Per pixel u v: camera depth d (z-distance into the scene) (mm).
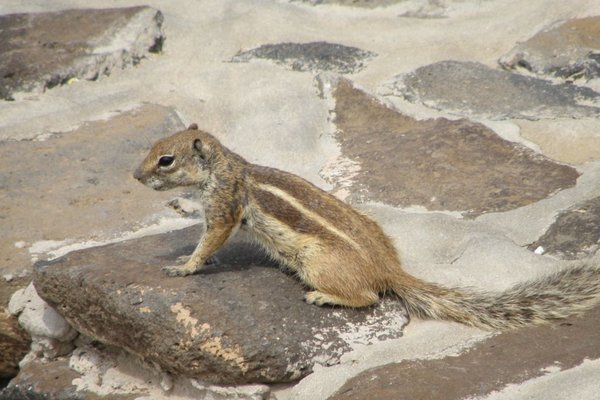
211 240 9359
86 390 9430
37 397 9570
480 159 12117
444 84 14281
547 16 15742
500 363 7953
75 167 12516
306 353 8344
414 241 10422
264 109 13930
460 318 8883
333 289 8898
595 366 7621
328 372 8219
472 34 15836
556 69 14328
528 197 11047
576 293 8805
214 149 9516
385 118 13648
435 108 13719
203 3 17422
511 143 12375
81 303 9297
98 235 10930
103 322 9156
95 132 13453
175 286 8984
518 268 9516
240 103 14188
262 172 9609
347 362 8398
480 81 14234
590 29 15055
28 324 10031
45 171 12422
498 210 10875
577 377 7422
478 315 8812
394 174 12047
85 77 14961
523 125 12867
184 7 17359
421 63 15016
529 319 8719
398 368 8133
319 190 9531
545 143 12352
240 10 17016
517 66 14656
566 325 8562
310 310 8836
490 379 7664
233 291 8961
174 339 8477
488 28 15938
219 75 14961
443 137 12711
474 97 13836
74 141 13203
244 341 8305
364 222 9406
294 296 9016
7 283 10258
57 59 15070
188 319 8516
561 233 10180
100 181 12195
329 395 7953
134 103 14359
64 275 9414
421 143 12680
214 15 16969
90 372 9664
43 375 9758
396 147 12727
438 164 12109
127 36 15781
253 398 8305
